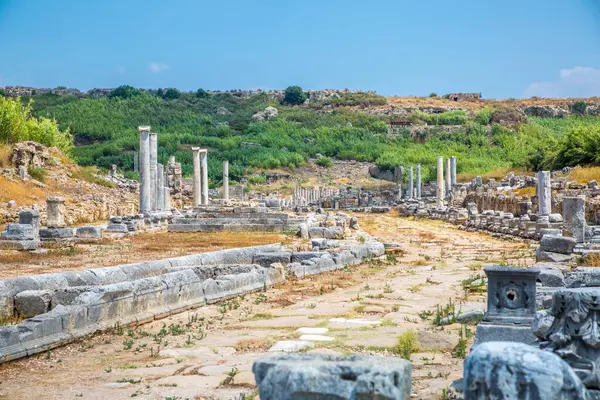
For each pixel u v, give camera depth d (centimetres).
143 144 4159
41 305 1362
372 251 2706
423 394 838
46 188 4978
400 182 11031
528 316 967
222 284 1692
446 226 5141
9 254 2591
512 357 491
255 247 2419
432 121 15462
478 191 6869
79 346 1179
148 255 2652
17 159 5100
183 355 1091
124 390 885
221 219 4112
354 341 1147
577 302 709
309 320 1364
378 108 17375
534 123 15100
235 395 845
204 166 6266
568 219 2594
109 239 3309
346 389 477
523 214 4591
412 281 2005
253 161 12444
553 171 6869
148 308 1427
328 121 15725
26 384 937
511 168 8631
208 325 1363
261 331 1273
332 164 13088
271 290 1858
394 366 501
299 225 3666
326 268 2283
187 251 2825
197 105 17025
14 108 5784
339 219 4347
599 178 5756
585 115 16788
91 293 1302
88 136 13538
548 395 474
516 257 2689
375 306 1535
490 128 14475
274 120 15625
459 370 964
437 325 1291
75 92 18675
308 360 522
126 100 15675
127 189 6384
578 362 695
